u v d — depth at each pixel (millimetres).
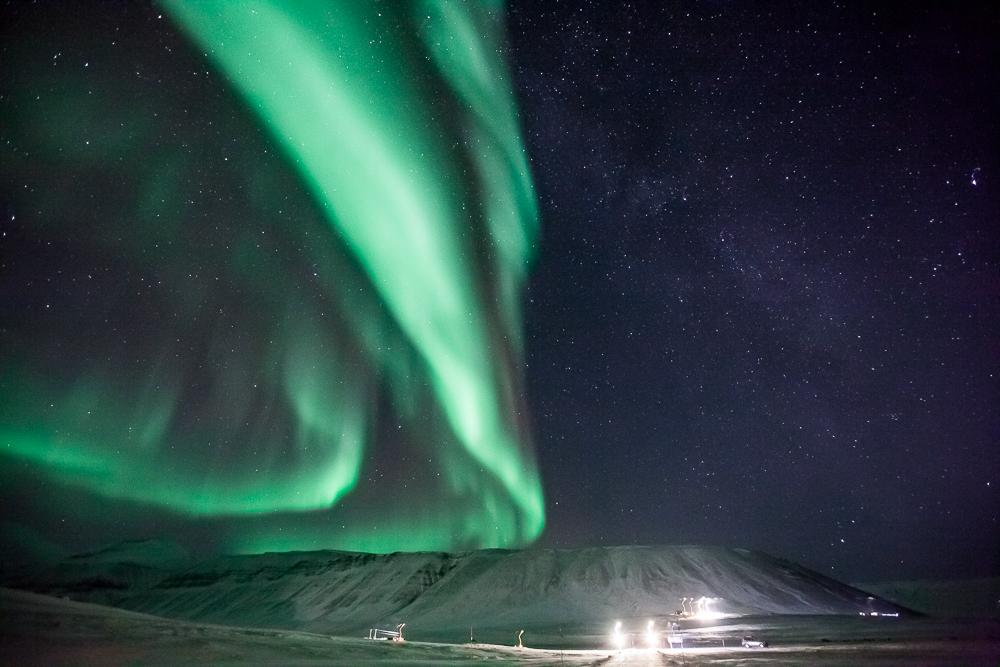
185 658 20859
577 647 49312
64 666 17875
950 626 60531
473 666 25141
